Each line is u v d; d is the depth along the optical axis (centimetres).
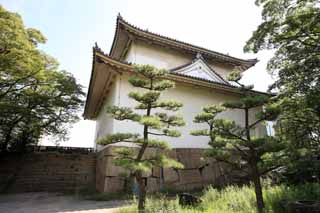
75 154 1316
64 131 1515
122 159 533
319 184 664
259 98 550
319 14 662
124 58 1648
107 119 1260
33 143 1451
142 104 592
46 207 717
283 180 772
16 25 1016
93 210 645
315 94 639
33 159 1246
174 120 606
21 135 1373
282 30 732
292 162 567
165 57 1533
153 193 853
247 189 677
